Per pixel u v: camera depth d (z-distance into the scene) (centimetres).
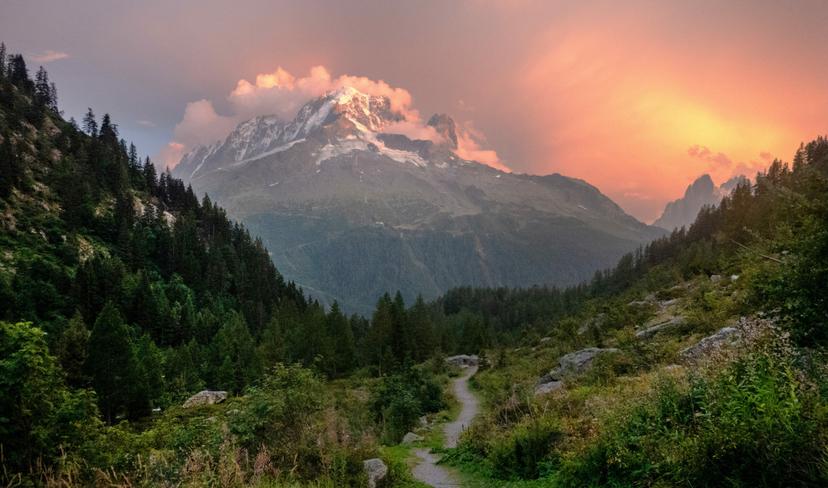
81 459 743
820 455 510
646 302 4378
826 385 587
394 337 8331
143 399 4519
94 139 18350
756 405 581
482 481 1157
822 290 698
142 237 14338
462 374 6975
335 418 1247
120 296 10581
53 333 8244
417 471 1380
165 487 744
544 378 2708
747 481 558
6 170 12888
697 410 756
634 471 732
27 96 17738
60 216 13525
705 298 2386
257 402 1123
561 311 13588
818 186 759
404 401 2888
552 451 1083
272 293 15888
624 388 1331
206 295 13312
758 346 771
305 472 987
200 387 6006
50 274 10638
